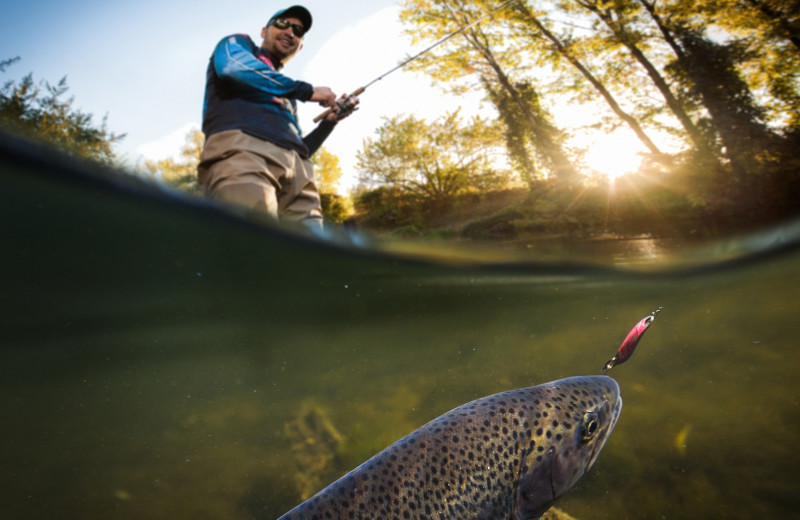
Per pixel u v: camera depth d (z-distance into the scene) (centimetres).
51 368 192
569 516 92
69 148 176
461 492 73
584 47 653
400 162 814
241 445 127
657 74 620
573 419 85
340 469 116
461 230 611
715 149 560
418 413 140
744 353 159
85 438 131
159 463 119
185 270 247
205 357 208
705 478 97
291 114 204
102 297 244
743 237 423
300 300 285
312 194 215
